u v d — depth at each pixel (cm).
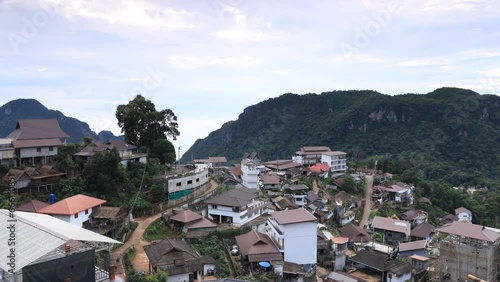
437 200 9238
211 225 4475
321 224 5834
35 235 1797
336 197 7519
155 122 6469
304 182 8281
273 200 6525
